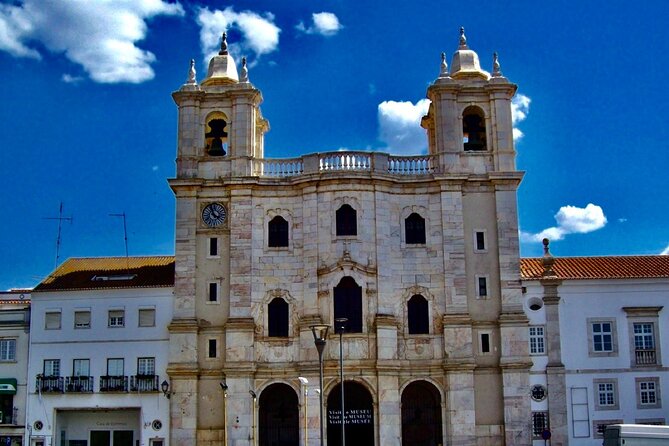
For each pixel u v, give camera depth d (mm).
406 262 57156
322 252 56438
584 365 57438
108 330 57500
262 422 56406
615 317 58062
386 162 58406
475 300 56781
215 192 58281
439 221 57625
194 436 54938
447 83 59219
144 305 57594
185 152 58875
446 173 57844
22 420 57375
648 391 57375
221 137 60812
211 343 56438
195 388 55531
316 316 55500
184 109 59562
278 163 58938
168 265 62000
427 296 56688
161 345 57000
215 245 57656
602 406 57031
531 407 56688
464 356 55531
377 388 54688
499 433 55219
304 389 54875
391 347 55156
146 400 56312
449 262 56875
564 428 56594
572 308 58125
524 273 59688
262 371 55656
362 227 56625
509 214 57719
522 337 55844
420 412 56688
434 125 61938
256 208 57906
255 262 57125
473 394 55219
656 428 34812
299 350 55844
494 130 59125
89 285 58594
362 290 55812
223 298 56875
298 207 57906
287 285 56875
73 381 56812
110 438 57594
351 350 54969
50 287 58594
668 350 57812
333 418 54906
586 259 62188
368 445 54969
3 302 63875
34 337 57875
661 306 58188
